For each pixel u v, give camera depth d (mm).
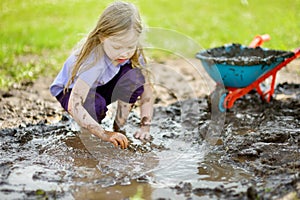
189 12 9172
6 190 2953
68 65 3803
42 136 3895
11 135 3914
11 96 5000
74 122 4184
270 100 4652
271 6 9141
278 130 3918
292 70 5754
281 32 7277
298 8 8875
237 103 4688
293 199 2760
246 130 4004
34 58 6562
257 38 4898
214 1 10039
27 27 8250
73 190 2973
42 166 3326
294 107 4480
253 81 4414
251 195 2799
